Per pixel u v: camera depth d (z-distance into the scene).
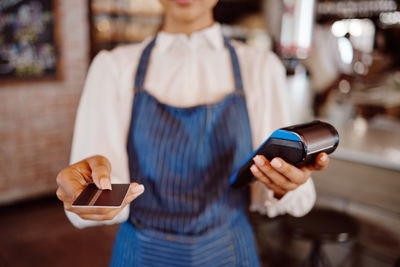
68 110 3.73
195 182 0.86
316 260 2.13
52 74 3.56
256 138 0.93
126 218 0.83
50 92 3.59
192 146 0.85
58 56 3.55
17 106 3.45
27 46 3.38
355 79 3.12
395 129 2.67
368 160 2.12
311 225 1.92
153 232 0.85
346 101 3.06
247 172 0.71
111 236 3.20
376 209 2.22
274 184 0.69
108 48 4.07
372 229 2.27
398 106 2.95
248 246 0.92
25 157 3.57
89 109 0.90
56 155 3.74
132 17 4.20
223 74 0.92
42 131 3.62
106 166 0.65
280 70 0.94
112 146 0.88
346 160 2.29
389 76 3.51
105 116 0.89
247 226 0.94
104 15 3.99
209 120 0.85
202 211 0.85
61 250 2.98
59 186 0.65
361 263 2.37
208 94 0.91
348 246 2.42
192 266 0.83
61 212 3.58
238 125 0.87
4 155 3.46
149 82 0.91
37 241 3.09
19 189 3.59
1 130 3.41
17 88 3.42
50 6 3.41
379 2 3.82
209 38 0.91
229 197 0.88
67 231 3.26
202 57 0.92
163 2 0.83
